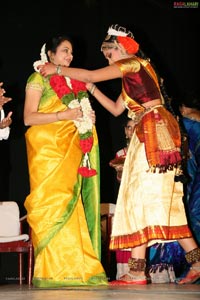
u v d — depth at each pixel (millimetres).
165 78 6727
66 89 4555
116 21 6609
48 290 4148
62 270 4461
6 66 6277
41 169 4547
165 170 4543
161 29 6734
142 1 6691
